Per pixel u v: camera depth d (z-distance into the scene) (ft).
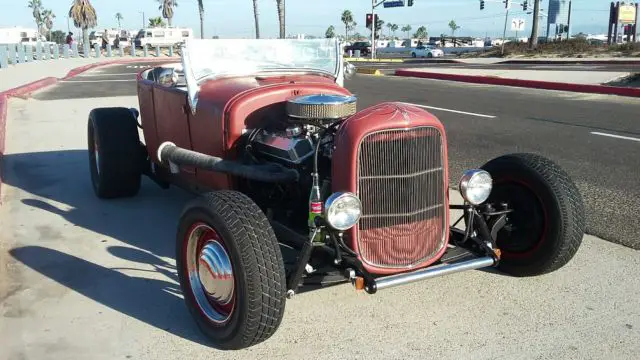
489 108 40.68
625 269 13.91
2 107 37.93
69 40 141.38
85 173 23.25
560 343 10.89
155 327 11.62
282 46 16.19
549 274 13.69
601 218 17.30
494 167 13.46
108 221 17.65
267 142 13.08
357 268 10.68
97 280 13.64
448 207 11.95
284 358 10.52
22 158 25.68
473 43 265.13
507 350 10.69
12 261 14.69
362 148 10.80
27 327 11.55
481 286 13.17
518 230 13.21
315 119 12.31
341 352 10.68
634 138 28.78
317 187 10.77
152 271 14.14
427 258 11.76
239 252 9.86
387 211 11.22
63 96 49.47
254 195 13.64
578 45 136.15
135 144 18.86
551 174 12.61
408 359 10.44
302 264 10.51
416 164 11.27
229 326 10.36
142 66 99.96
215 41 15.33
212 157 13.65
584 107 40.81
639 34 198.29
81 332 11.39
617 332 11.23
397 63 114.21
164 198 19.98
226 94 14.05
